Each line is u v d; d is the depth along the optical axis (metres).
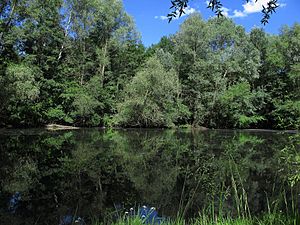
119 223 5.02
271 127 41.88
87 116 34.91
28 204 7.79
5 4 26.86
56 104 34.19
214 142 22.64
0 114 27.77
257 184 9.26
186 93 40.56
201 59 38.94
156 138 24.95
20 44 33.28
